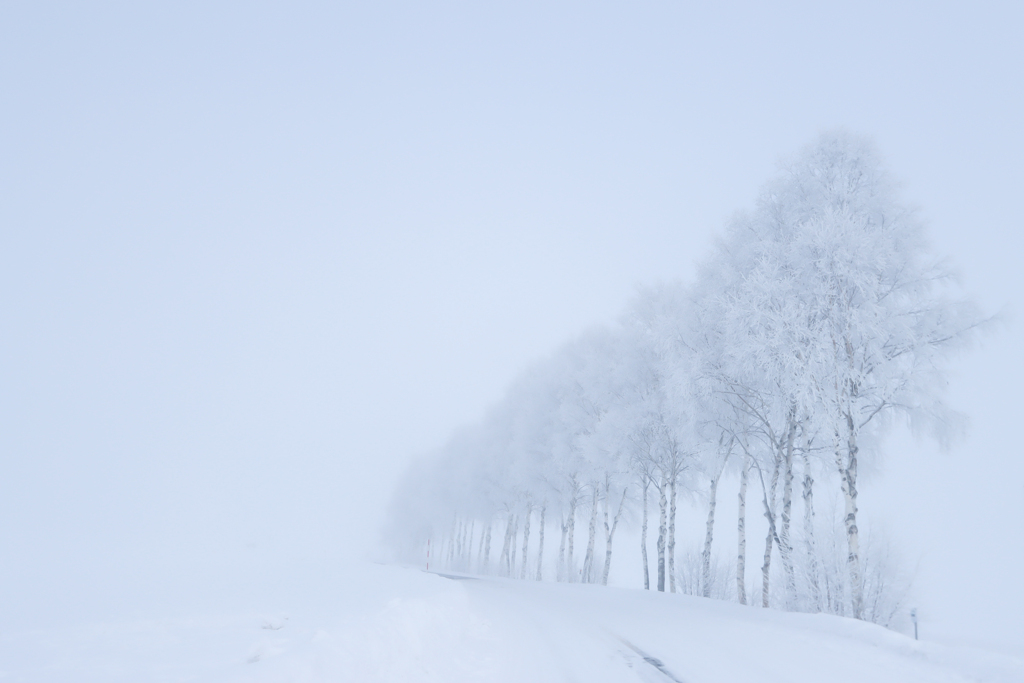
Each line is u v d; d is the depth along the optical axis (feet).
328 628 22.53
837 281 51.78
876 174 57.62
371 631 22.48
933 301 53.98
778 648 31.60
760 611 48.06
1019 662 24.82
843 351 51.85
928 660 28.73
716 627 40.34
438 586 54.19
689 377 58.75
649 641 33.63
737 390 60.54
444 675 22.61
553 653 29.12
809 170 59.36
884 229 55.16
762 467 70.69
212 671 15.76
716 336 62.13
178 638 22.20
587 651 29.96
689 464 79.46
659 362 79.30
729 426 64.18
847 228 51.42
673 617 46.37
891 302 54.13
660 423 78.07
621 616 46.65
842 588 61.16
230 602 36.40
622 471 82.64
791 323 51.98
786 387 53.31
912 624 62.18
